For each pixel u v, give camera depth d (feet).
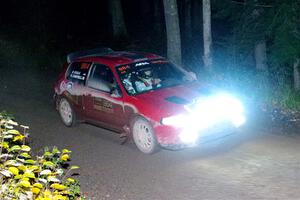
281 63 42.86
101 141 30.91
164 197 21.66
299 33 40.68
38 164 21.27
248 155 26.40
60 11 83.10
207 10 45.06
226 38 49.62
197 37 84.07
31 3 73.10
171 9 47.32
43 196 19.25
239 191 21.66
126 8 105.50
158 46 76.54
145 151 27.78
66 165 26.71
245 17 44.98
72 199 21.07
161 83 29.91
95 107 31.22
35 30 73.00
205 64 46.26
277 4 42.27
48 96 45.24
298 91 39.83
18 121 36.40
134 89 29.14
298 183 22.08
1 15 83.35
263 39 44.29
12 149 19.93
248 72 44.86
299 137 29.25
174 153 27.66
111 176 24.71
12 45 67.05
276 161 25.14
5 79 53.42
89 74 32.17
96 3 97.09
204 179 23.43
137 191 22.56
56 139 31.76
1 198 18.22
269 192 21.30
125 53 33.37
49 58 63.36
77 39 81.82
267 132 30.66
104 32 89.04
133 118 28.19
